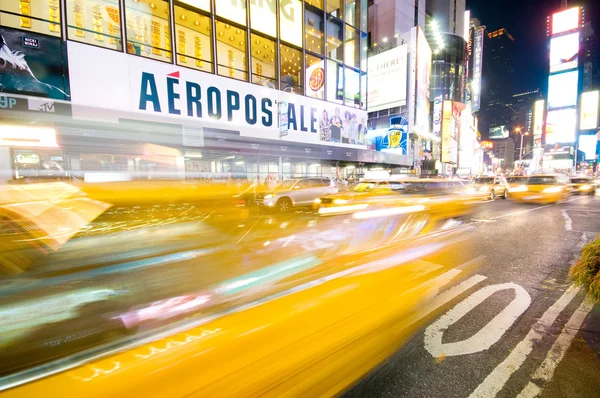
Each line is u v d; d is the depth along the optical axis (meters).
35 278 4.23
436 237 6.88
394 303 3.44
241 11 14.56
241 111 14.91
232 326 2.89
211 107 13.87
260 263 4.94
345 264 4.89
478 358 2.41
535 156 95.25
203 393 1.98
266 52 16.86
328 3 19.06
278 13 16.02
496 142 154.62
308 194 11.98
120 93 11.44
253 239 6.64
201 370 2.22
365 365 2.32
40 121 9.95
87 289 3.87
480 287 3.95
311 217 9.61
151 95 12.16
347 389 2.05
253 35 15.35
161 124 12.41
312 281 4.12
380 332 2.81
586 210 12.10
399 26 38.28
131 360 2.35
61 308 3.31
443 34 52.47
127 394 1.96
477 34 76.19
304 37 17.39
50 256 5.27
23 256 5.17
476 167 77.25
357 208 9.16
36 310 3.25
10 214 6.11
